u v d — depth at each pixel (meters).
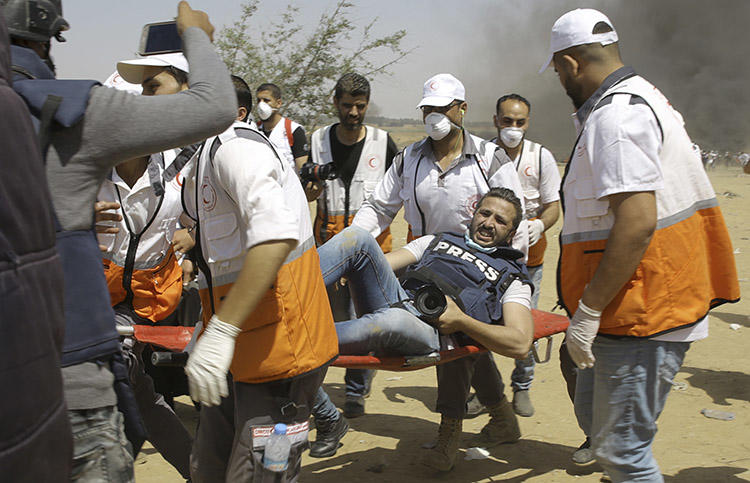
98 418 1.88
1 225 1.30
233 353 2.38
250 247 2.16
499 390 4.22
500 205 3.71
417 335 3.20
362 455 4.20
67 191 1.79
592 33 2.71
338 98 5.23
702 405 4.99
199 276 2.60
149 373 3.32
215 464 2.70
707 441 4.33
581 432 4.55
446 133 4.07
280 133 6.14
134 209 3.25
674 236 2.61
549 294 8.72
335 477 3.89
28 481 1.32
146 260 3.36
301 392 2.47
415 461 4.11
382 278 3.37
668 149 2.61
